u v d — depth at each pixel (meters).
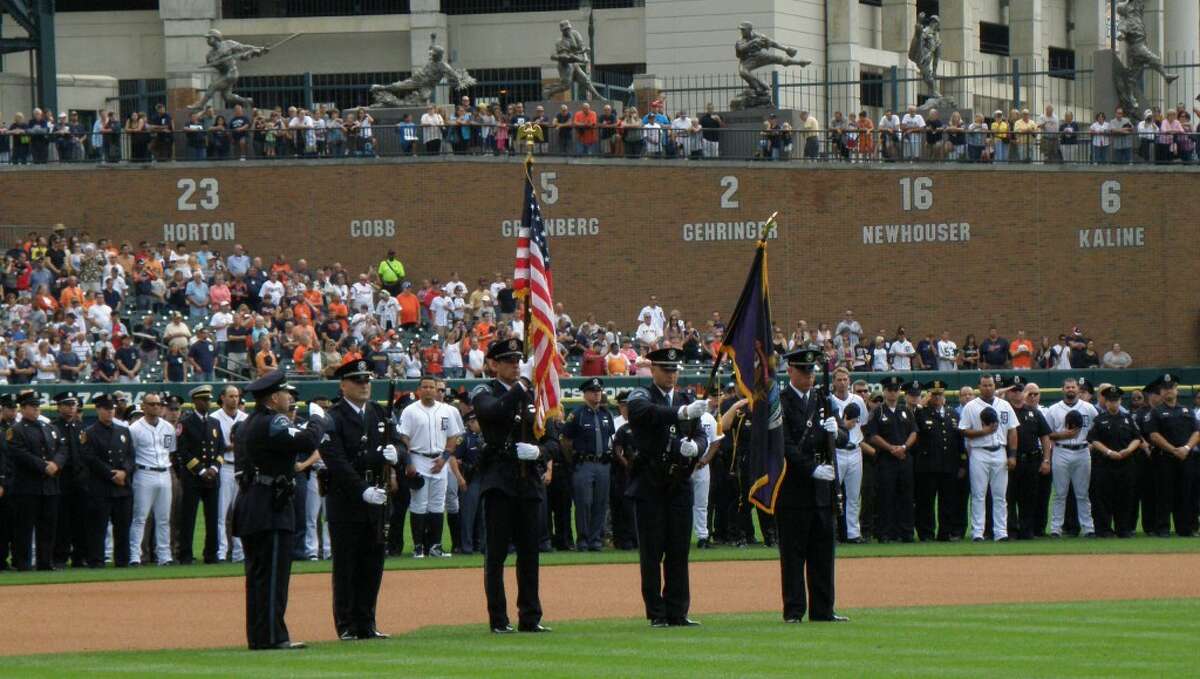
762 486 55.31
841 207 169.00
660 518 56.28
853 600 66.00
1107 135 172.50
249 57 171.50
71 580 76.81
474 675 43.88
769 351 55.50
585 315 165.00
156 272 148.62
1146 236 172.62
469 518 87.50
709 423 86.12
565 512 89.44
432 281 156.00
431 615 62.81
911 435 92.38
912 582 72.25
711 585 71.62
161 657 50.03
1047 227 171.25
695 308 167.00
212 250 164.00
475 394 56.00
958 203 170.25
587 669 44.84
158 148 164.88
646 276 166.00
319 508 85.44
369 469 55.22
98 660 49.34
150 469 85.69
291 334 135.75
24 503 82.19
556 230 164.38
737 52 175.75
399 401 92.25
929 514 93.75
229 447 86.44
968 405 93.00
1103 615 58.09
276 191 164.12
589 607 64.88
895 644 49.62
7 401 83.62
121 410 89.25
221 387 119.62
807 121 171.50
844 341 160.00
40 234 163.62
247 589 52.59
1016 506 94.75
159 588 73.44
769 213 167.62
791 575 56.66
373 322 141.25
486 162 163.50
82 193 164.12
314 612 64.44
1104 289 172.25
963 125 175.38
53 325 129.25
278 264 153.62
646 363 138.62
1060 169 171.12
